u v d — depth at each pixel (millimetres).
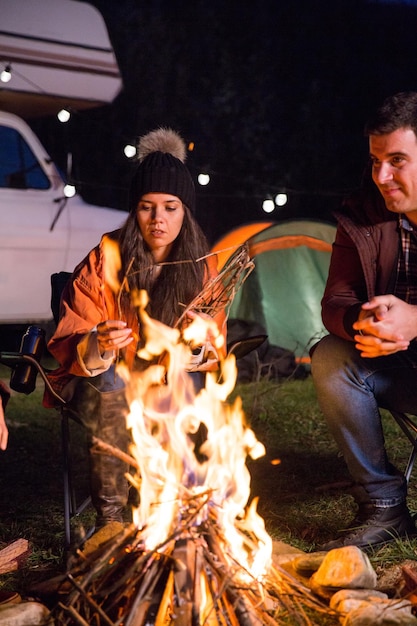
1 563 3178
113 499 3246
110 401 3199
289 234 8562
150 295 3389
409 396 3328
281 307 8398
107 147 13383
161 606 2498
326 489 4195
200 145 13781
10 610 2625
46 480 4742
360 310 3154
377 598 2721
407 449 5109
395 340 2957
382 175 2992
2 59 8188
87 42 8734
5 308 8406
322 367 3266
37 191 8602
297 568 2988
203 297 3297
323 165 14039
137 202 3361
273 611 2703
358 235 3258
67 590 2803
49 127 12766
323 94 14352
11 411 6492
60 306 3326
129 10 14031
